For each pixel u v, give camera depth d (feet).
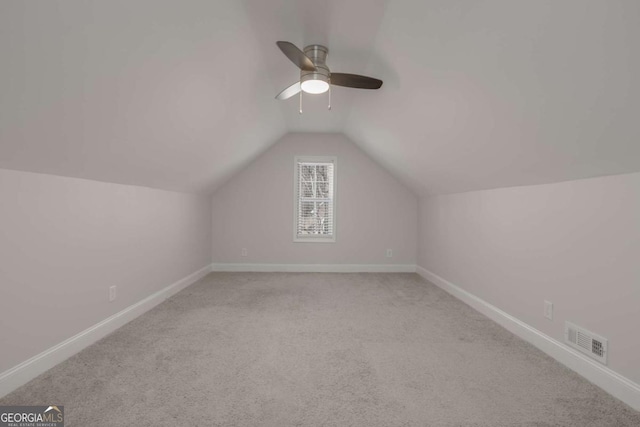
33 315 6.34
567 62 4.63
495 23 4.95
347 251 17.54
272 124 14.01
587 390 6.01
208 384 6.12
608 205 6.03
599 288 6.21
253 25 6.77
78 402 5.48
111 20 4.62
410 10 5.90
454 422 5.07
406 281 15.33
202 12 5.64
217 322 9.56
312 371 6.66
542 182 7.80
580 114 5.23
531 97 5.70
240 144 13.21
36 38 4.12
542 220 7.81
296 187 17.44
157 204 11.47
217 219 17.34
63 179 7.13
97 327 8.18
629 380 5.60
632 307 5.58
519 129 6.68
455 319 9.96
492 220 10.07
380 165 17.37
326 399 5.67
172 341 8.14
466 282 11.83
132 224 9.87
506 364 7.02
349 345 7.98
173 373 6.51
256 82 9.30
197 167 12.19
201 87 7.69
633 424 5.03
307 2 6.10
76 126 5.98
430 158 11.46
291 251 17.48
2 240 5.73
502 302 9.48
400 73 8.00
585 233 6.54
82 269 7.71
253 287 13.92
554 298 7.38
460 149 9.30
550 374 6.59
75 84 5.14
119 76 5.64
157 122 7.65
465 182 11.17
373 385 6.15
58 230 6.97
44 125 5.44
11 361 5.88
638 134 4.78
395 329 9.09
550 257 7.52
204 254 16.34
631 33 3.70
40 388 5.90
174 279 12.93
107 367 6.73
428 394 5.85
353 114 13.08
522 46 4.96
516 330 8.73
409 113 9.55
